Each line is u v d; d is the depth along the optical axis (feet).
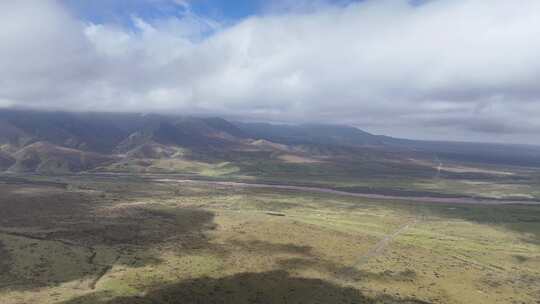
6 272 437.58
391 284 446.60
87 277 431.84
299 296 405.18
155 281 427.74
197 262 498.69
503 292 439.22
